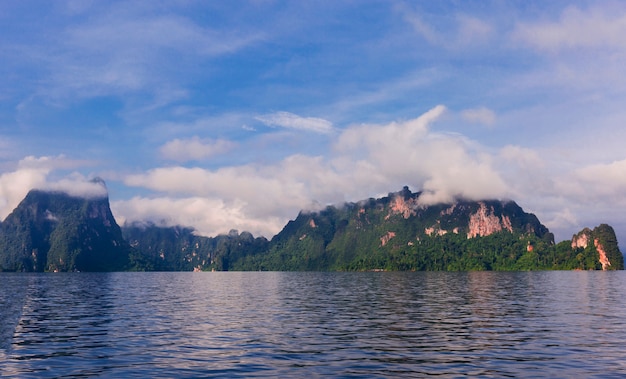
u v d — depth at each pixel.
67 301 73.50
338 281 162.38
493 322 44.09
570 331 38.28
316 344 33.16
